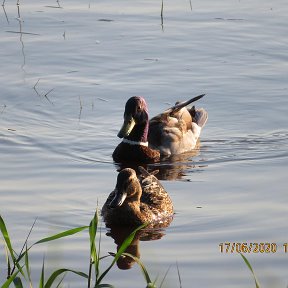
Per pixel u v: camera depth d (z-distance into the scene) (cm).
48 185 1596
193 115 1991
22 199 1515
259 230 1371
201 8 2586
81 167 1717
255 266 1240
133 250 1327
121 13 2547
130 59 2270
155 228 1430
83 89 2108
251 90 2105
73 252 1301
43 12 2536
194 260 1266
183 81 2158
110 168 1730
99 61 2256
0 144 1812
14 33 2398
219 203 1503
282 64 2234
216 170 1703
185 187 1602
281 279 1198
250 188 1573
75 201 1516
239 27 2439
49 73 2183
